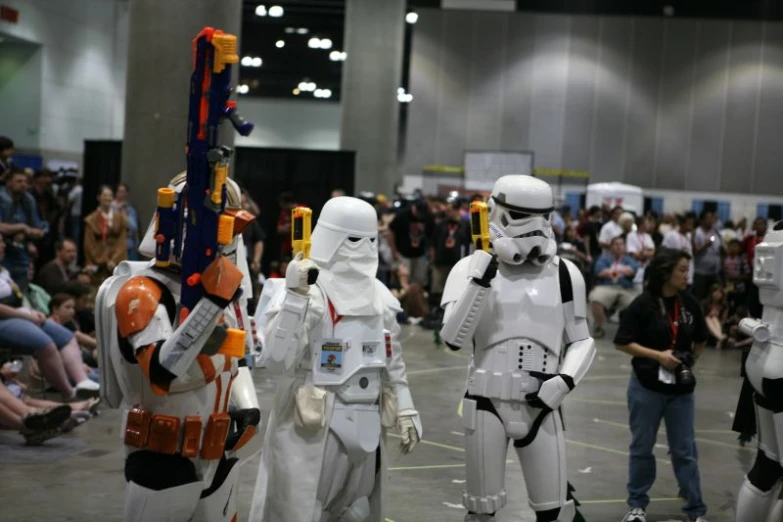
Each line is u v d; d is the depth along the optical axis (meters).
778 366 4.53
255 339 4.11
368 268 4.16
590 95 29.84
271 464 4.07
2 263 8.82
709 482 6.74
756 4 30.12
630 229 14.55
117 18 27.06
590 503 6.08
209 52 2.81
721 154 29.45
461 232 15.58
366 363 4.09
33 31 22.20
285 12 34.88
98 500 5.55
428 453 7.17
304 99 40.72
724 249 16.89
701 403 9.81
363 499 4.19
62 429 6.81
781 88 29.08
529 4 31.22
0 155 9.34
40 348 7.48
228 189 3.25
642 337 5.69
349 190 17.39
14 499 5.49
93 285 10.00
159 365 2.87
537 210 4.26
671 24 29.50
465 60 30.33
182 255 2.96
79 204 13.80
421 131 30.56
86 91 25.23
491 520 4.31
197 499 3.21
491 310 4.28
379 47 26.88
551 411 4.27
